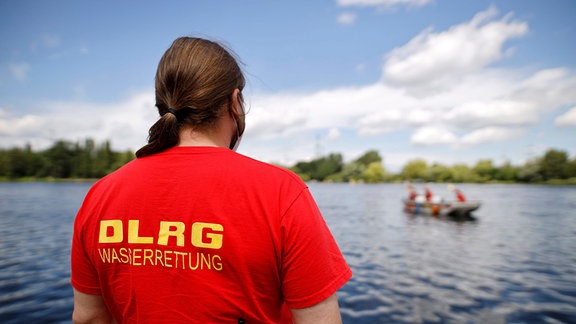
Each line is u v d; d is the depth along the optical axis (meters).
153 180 0.94
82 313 1.09
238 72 1.10
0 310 6.14
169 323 0.89
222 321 0.88
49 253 11.02
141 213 0.92
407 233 15.76
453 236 14.88
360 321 5.79
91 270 1.05
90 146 104.50
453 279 8.28
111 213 0.96
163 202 0.91
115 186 0.99
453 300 6.79
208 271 0.87
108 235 0.96
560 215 23.72
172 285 0.89
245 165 0.94
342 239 14.15
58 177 100.19
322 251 0.91
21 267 9.23
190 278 0.88
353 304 6.57
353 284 7.87
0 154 96.62
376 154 142.25
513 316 6.00
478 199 41.69
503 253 11.38
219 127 1.04
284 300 0.98
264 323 0.92
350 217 22.64
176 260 0.89
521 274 8.76
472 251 11.70
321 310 0.90
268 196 0.89
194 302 0.88
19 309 6.19
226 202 0.88
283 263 0.90
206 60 1.00
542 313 6.12
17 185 75.00
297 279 0.89
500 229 17.02
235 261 0.86
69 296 6.85
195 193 0.90
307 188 0.98
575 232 15.91
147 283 0.91
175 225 0.90
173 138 0.98
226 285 0.87
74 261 1.07
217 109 1.01
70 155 102.88
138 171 0.98
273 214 0.87
